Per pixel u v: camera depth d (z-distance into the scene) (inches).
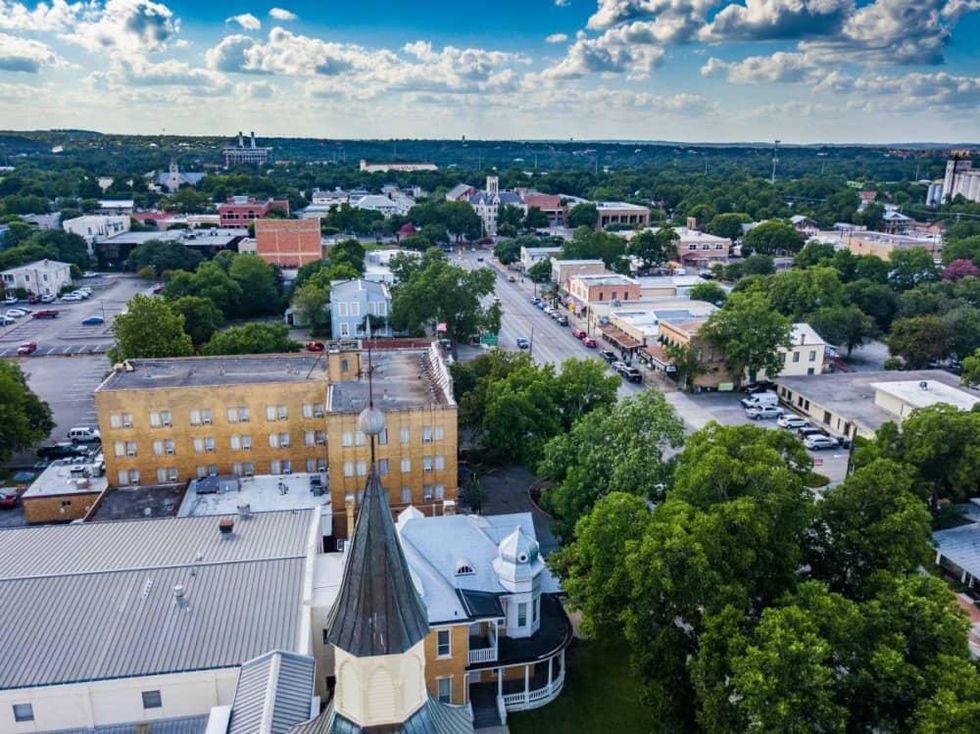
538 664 2078.0
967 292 5689.0
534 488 3243.1
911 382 3914.9
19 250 7037.4
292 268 7554.1
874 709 1515.7
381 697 917.8
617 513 1923.0
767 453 2022.6
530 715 1936.5
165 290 6102.4
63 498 2920.8
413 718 953.5
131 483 3016.7
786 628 1507.1
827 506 1977.1
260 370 3284.9
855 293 5664.4
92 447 3577.8
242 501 2839.6
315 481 3026.6
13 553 1972.2
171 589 1763.0
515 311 6555.1
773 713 1387.8
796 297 5428.2
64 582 1766.7
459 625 1870.1
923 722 1346.0
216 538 2086.6
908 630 1571.1
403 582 906.1
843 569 1927.9
